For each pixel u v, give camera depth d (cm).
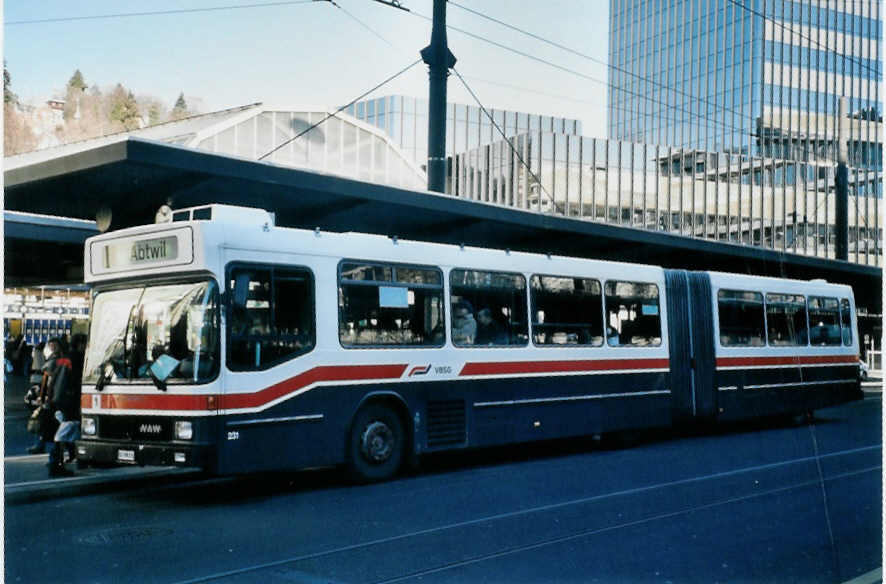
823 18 7150
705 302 1734
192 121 4188
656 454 1467
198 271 1004
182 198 1490
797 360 1948
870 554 758
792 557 744
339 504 992
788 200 7625
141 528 862
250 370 1013
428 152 1625
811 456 1438
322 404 1089
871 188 6800
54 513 945
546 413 1383
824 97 7088
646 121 8575
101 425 1047
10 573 688
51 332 4094
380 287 1173
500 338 1327
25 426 1784
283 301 1059
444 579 675
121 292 1070
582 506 974
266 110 4219
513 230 1878
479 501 1008
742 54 7662
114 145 1209
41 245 2230
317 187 1412
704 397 1700
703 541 802
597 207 7338
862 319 4347
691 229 7606
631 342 1553
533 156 7181
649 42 8588
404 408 1194
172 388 990
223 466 977
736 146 7788
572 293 1455
